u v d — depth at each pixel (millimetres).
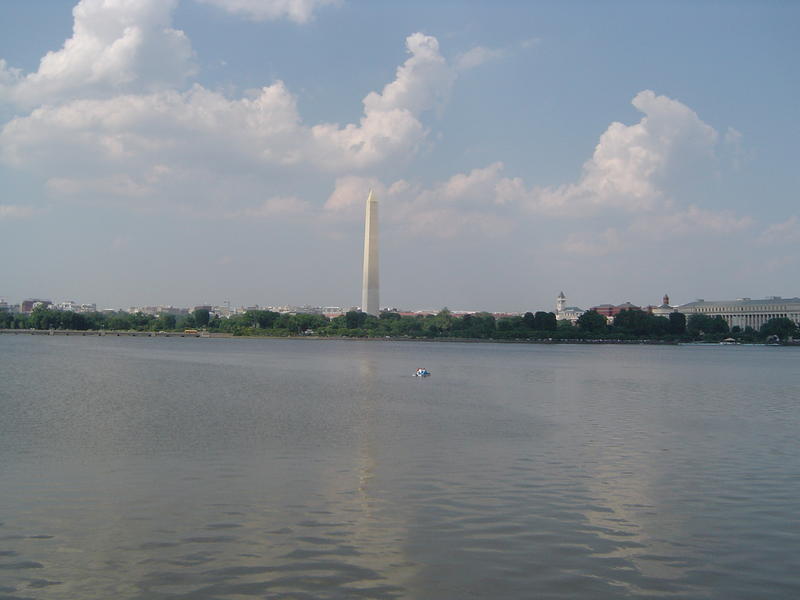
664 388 97500
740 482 37125
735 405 75438
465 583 23484
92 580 23703
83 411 65375
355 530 28547
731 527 29281
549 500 33156
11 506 31797
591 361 180750
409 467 40344
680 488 35719
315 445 47375
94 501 32688
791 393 90688
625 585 23406
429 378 112312
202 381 101938
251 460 42156
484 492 34594
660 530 28828
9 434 51406
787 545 27172
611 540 27578
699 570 24672
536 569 24656
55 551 26203
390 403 74688
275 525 29156
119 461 41656
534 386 98812
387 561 25297
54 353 187875
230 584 23391
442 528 28844
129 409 67188
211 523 29391
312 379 108250
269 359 171875
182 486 35562
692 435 53188
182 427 55500
